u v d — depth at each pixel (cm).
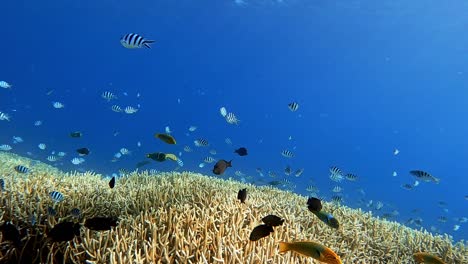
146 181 1122
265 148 10700
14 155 1642
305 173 5994
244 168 4578
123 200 706
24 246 507
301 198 1095
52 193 616
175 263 474
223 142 10656
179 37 10712
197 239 515
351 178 1427
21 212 581
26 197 640
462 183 12200
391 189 6644
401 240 825
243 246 526
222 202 695
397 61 8619
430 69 8812
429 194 7588
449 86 9962
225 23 8669
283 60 10669
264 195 955
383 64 9062
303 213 799
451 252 778
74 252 481
